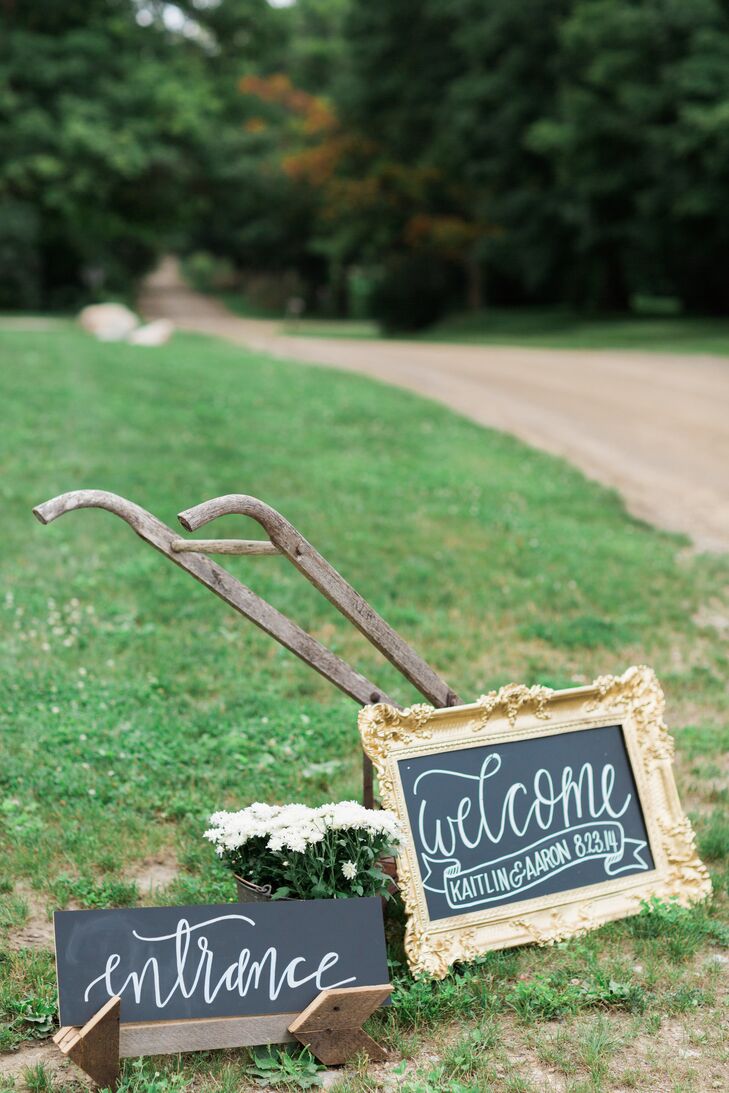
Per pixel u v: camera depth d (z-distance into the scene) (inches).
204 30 2113.7
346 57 2284.7
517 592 378.3
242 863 163.0
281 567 389.7
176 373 853.8
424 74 2085.4
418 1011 159.3
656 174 1574.8
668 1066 150.6
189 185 2073.1
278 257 3245.6
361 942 155.5
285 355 1151.6
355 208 2283.5
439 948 169.9
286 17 2156.7
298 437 629.6
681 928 183.9
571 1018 161.0
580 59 1630.2
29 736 247.1
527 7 1683.1
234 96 2191.2
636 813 194.4
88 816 215.0
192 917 150.4
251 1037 148.8
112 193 1982.0
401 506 489.1
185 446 580.7
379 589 370.9
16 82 1814.7
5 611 329.7
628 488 575.2
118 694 275.4
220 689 284.7
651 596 384.5
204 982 148.7
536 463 615.8
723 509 532.1
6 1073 145.9
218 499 161.5
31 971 164.2
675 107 1488.7
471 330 1893.5
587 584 390.9
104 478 498.0
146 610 339.6
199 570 161.5
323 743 254.2
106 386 767.1
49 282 2299.5
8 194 1945.1
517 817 182.5
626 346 1392.7
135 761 239.0
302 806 163.5
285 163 2353.6
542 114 1772.9
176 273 4968.0
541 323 1889.8
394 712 174.6
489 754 183.0
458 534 449.7
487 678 300.2
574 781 189.6
